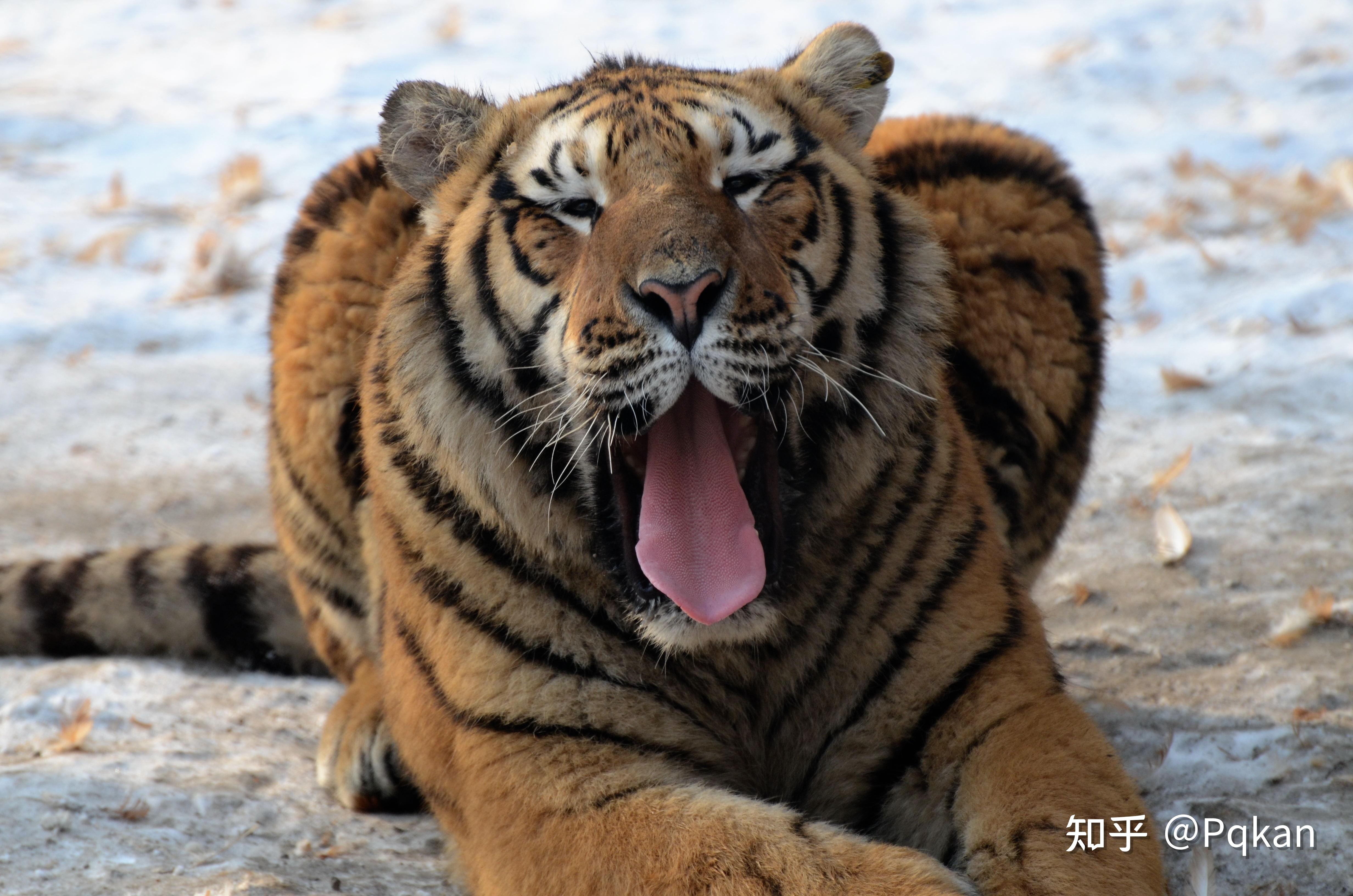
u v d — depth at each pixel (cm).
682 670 629
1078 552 1023
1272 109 2055
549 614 608
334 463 836
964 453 675
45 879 610
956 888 508
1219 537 1007
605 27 2633
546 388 609
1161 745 731
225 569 969
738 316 563
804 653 633
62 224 1916
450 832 634
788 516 622
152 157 2144
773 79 677
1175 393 1285
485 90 786
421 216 694
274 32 2753
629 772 580
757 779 651
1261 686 788
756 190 610
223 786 730
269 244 1830
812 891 507
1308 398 1234
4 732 806
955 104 2180
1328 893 588
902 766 621
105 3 3009
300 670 971
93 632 964
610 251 573
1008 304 830
